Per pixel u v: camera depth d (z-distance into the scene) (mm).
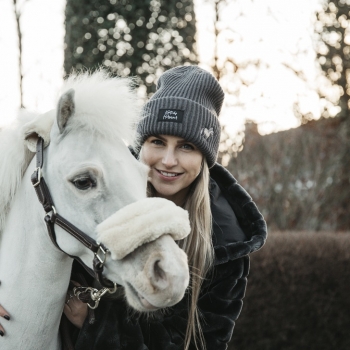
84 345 1659
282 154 7281
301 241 4523
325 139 7266
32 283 1552
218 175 2119
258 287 4379
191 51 5367
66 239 1492
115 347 1669
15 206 1606
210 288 1892
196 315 1769
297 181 7312
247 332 4355
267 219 7242
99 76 1643
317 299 4383
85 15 5047
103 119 1479
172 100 1839
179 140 1841
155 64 5180
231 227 1944
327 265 4391
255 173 7266
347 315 4371
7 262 1583
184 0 5320
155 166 1882
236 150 7113
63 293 1593
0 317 1551
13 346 1542
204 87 1894
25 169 1614
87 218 1441
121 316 1713
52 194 1495
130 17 5121
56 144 1510
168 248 1349
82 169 1423
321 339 4363
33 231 1565
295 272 4383
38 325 1560
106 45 5066
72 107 1466
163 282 1333
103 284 1467
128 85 1690
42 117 1549
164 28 5230
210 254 1829
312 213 7164
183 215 1392
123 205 1419
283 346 4363
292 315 4367
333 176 7180
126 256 1391
